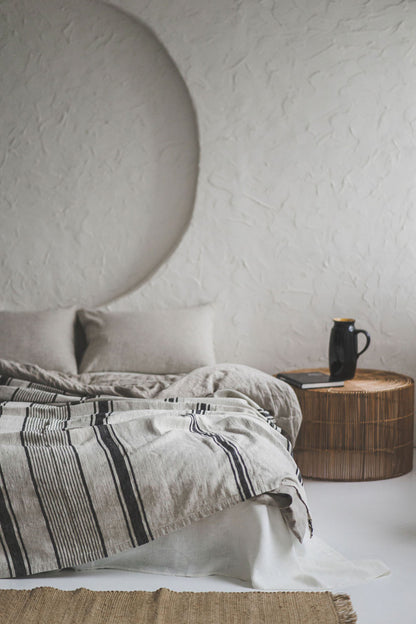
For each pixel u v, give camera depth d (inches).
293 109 158.2
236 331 163.9
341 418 137.6
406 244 160.9
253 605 90.5
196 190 161.0
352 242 161.3
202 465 101.0
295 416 131.2
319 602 91.0
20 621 85.6
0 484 99.0
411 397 144.3
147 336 148.6
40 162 164.1
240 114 158.6
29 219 165.3
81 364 149.3
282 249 161.9
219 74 157.6
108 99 162.9
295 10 155.7
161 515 99.7
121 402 121.8
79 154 164.1
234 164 159.9
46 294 166.2
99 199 165.0
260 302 163.6
